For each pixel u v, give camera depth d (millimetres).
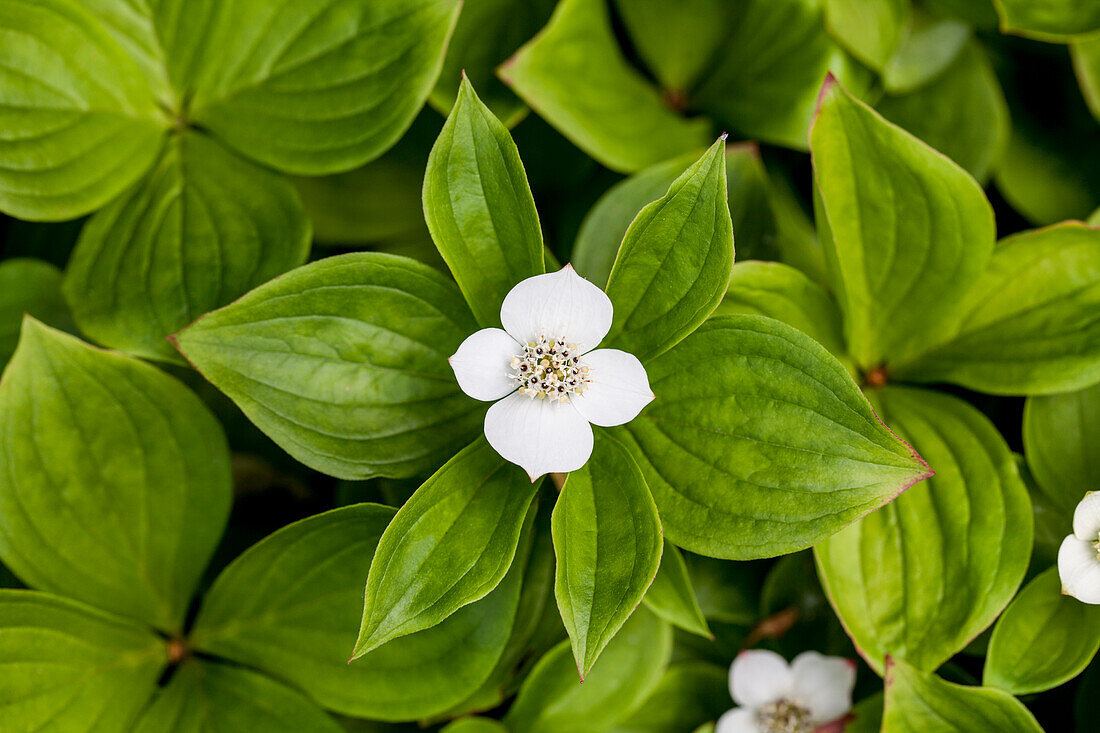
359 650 250
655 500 264
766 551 257
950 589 288
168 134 325
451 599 253
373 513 274
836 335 308
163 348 306
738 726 325
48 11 313
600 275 315
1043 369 298
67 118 315
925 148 288
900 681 285
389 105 309
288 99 315
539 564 303
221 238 313
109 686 301
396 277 271
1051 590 292
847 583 292
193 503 306
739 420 262
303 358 269
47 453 298
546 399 264
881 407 307
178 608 309
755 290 299
